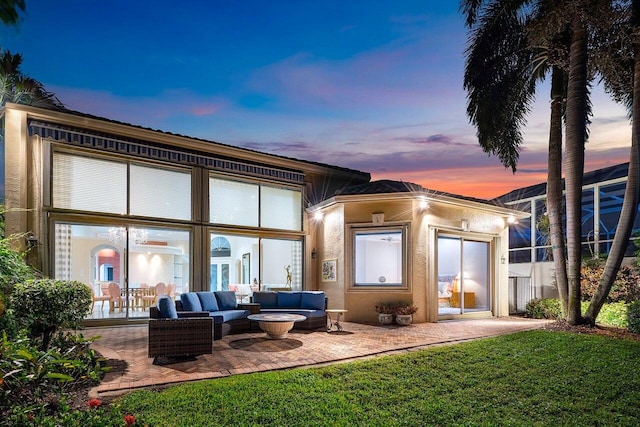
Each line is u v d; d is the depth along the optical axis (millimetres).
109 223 11117
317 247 14711
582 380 6062
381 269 12578
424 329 10766
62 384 5086
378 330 10570
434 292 12422
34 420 3643
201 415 4484
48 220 10125
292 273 14836
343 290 12750
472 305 14344
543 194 17938
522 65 12695
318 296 11211
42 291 5738
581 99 10523
